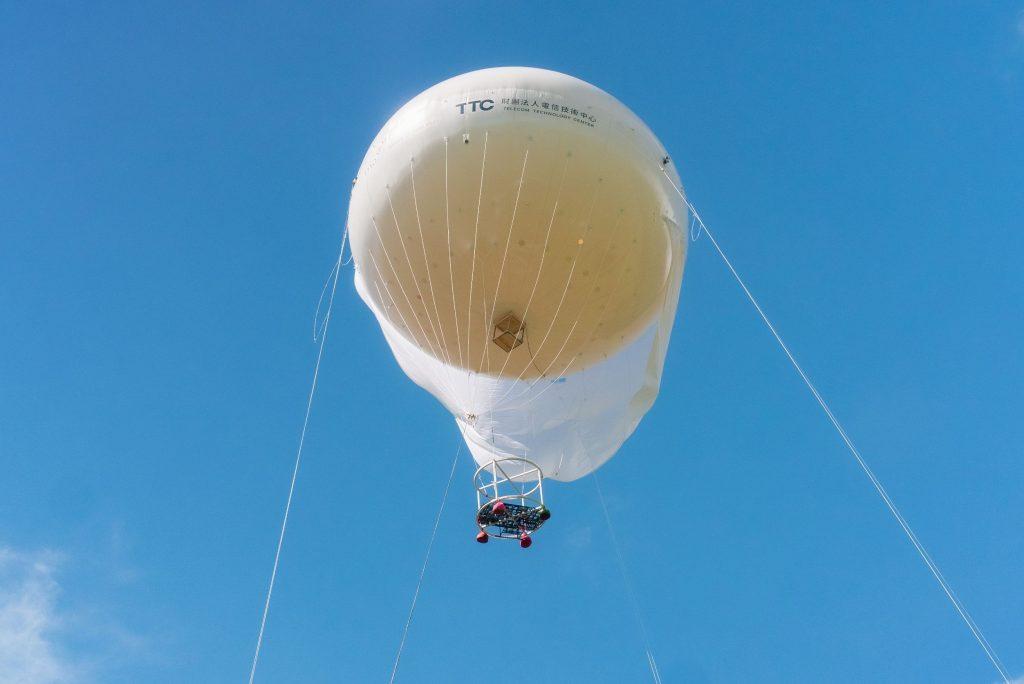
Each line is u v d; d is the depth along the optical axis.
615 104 17.88
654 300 19.14
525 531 18.17
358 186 18.28
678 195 18.48
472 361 19.83
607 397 20.73
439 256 17.53
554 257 17.23
